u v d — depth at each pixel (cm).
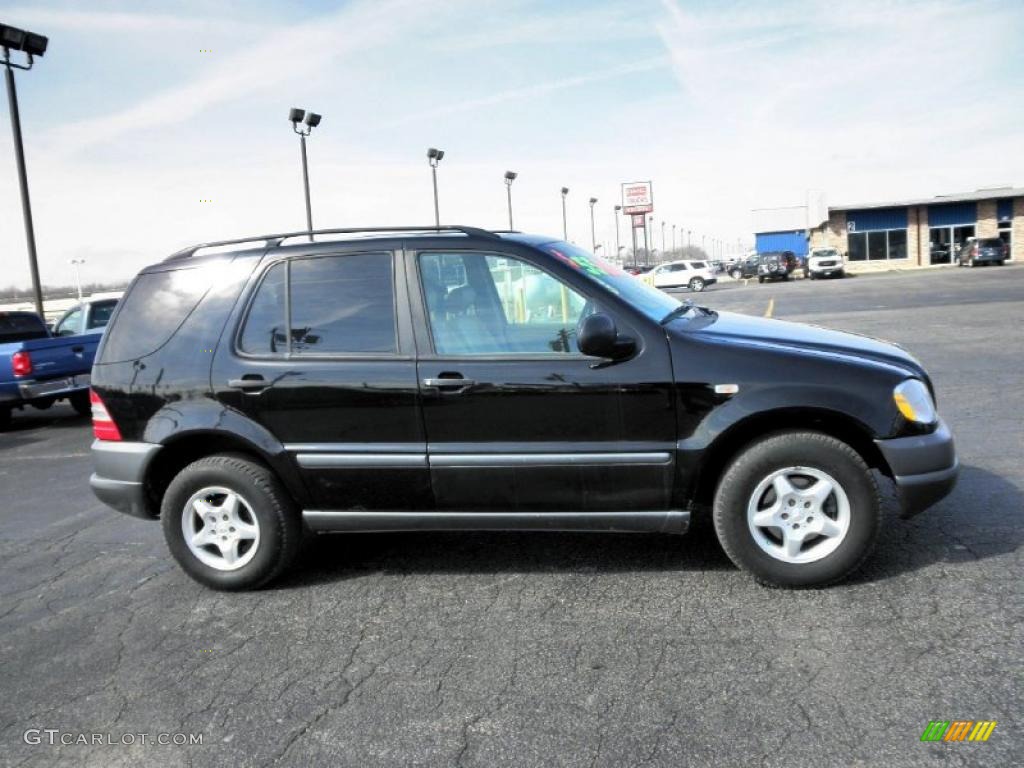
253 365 386
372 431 374
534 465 360
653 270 4428
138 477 399
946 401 742
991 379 839
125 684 312
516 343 365
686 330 362
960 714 251
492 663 307
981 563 361
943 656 285
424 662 312
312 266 393
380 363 372
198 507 399
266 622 362
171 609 386
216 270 407
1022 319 1405
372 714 277
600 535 442
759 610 334
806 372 341
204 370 392
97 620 379
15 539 535
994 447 565
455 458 365
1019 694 259
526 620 342
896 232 4784
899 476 338
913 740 240
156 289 415
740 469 346
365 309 382
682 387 347
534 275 368
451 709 276
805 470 343
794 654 295
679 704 268
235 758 257
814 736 245
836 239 4881
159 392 397
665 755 241
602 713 267
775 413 341
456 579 395
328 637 341
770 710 261
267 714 282
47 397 1034
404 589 387
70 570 459
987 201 4581
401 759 250
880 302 2170
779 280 4497
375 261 387
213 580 400
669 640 314
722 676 284
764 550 349
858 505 340
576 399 354
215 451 414
